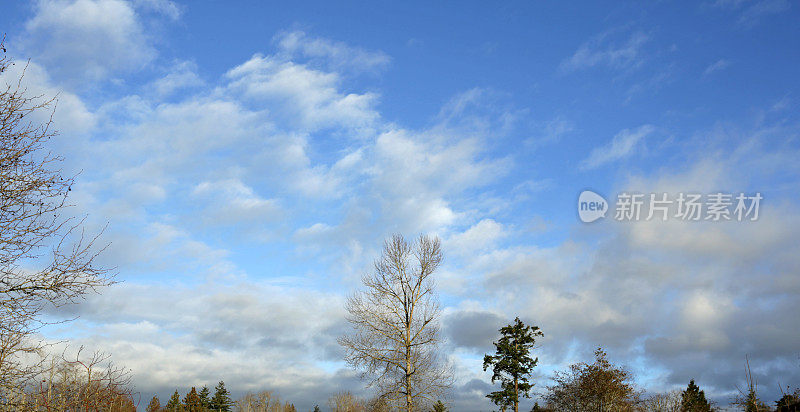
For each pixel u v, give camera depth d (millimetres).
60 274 9805
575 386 45000
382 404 29375
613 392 42781
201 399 83375
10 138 9578
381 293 31312
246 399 93188
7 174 9391
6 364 9836
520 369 50156
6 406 10305
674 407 48062
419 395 29281
